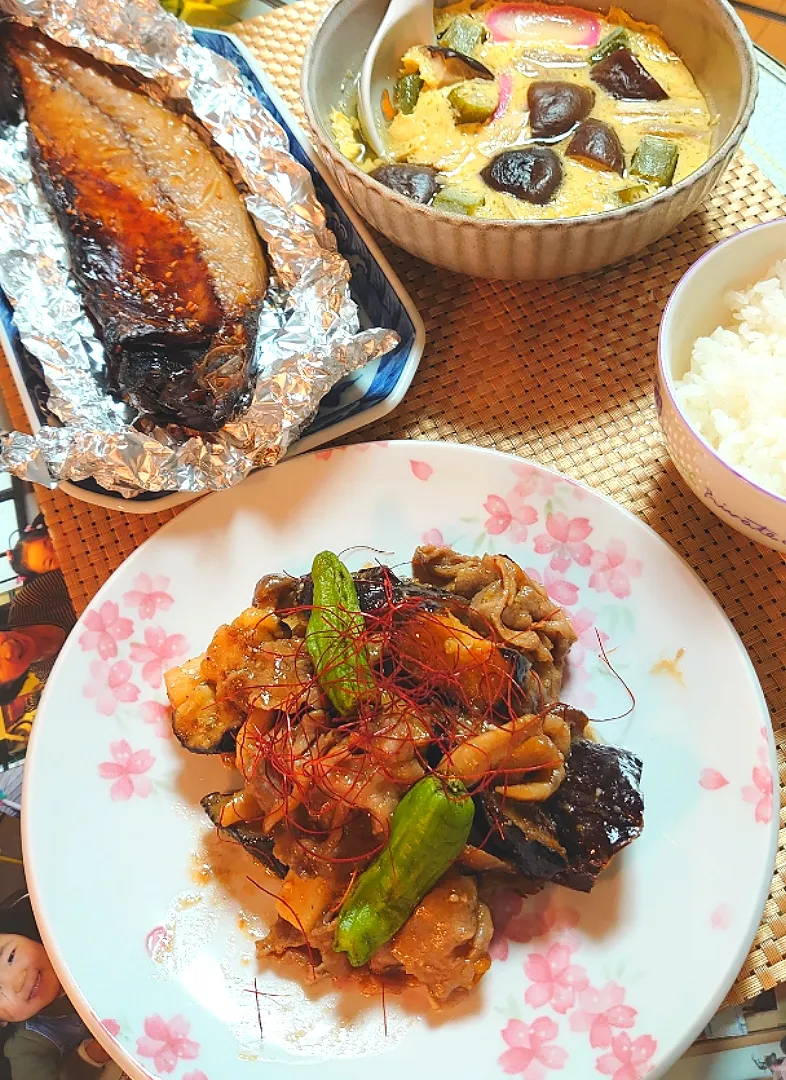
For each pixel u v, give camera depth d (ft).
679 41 1.35
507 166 1.26
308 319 1.20
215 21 1.57
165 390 1.16
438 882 0.89
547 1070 0.87
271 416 1.11
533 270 1.22
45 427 1.14
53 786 1.00
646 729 1.01
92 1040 1.00
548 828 0.90
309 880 0.91
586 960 0.92
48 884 0.95
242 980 0.93
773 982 0.93
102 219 1.24
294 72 1.51
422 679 0.96
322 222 1.27
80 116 1.29
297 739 0.94
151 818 1.00
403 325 1.24
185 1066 0.89
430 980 0.89
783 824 1.00
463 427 1.23
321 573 0.99
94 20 1.32
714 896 0.92
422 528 1.12
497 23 1.41
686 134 1.30
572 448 1.21
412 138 1.34
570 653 1.05
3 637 1.19
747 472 1.06
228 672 0.97
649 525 1.14
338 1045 0.90
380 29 1.34
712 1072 0.97
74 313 1.27
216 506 1.12
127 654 1.07
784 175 1.38
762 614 1.10
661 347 1.03
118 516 1.20
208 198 1.25
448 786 0.87
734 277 1.13
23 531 1.26
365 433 1.23
